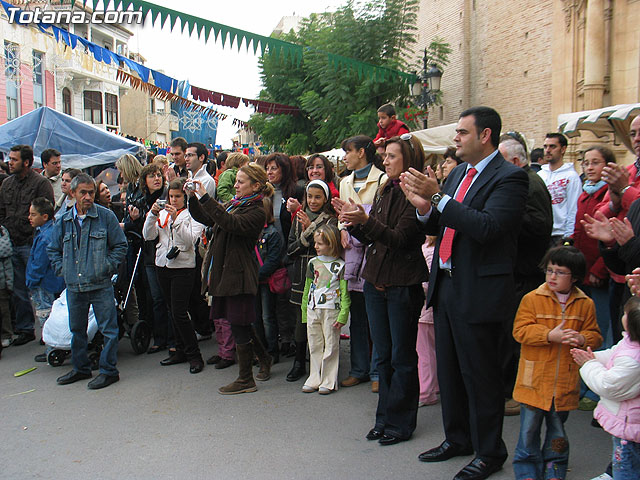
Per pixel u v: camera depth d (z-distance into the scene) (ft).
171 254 16.94
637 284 9.22
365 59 51.47
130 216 20.17
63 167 31.35
